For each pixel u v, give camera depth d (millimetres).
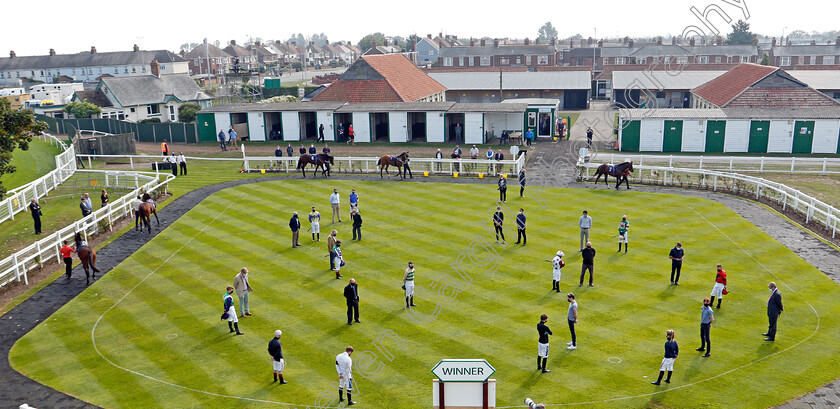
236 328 24547
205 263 31609
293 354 22828
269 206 41156
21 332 25000
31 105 91812
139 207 36094
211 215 39406
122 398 20391
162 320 25750
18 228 37844
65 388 20984
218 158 58594
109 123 74562
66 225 38250
